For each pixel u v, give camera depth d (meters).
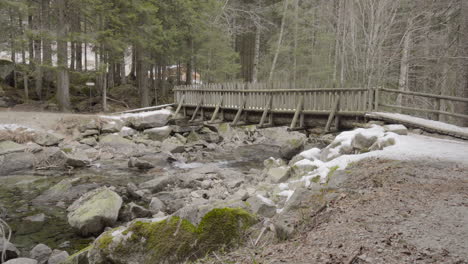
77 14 20.33
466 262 2.65
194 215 4.25
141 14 20.52
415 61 16.17
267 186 7.99
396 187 4.71
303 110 11.85
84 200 7.62
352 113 10.16
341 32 23.75
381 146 7.24
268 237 3.86
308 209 4.21
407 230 3.33
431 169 5.46
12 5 17.52
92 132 16.03
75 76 26.12
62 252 5.26
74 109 21.16
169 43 23.48
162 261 3.85
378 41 16.61
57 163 12.30
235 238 3.96
